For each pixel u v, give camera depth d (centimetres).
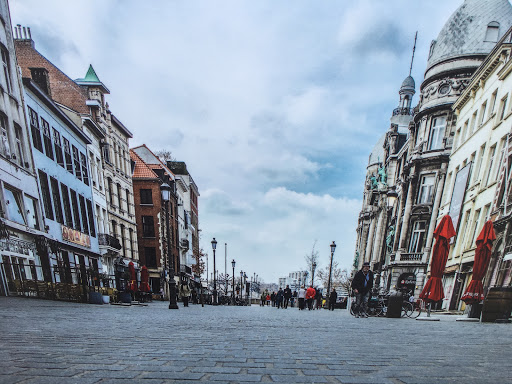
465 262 2412
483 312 1246
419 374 309
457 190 2761
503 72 2256
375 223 5522
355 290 1464
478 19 3272
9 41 2069
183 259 5588
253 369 316
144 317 1020
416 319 1460
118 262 3438
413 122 3647
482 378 297
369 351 448
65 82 3291
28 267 1936
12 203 1961
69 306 1399
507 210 1872
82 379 260
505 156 2044
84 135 2952
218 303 5284
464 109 2967
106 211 3403
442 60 3325
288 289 3228
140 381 260
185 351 403
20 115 2116
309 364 347
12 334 514
